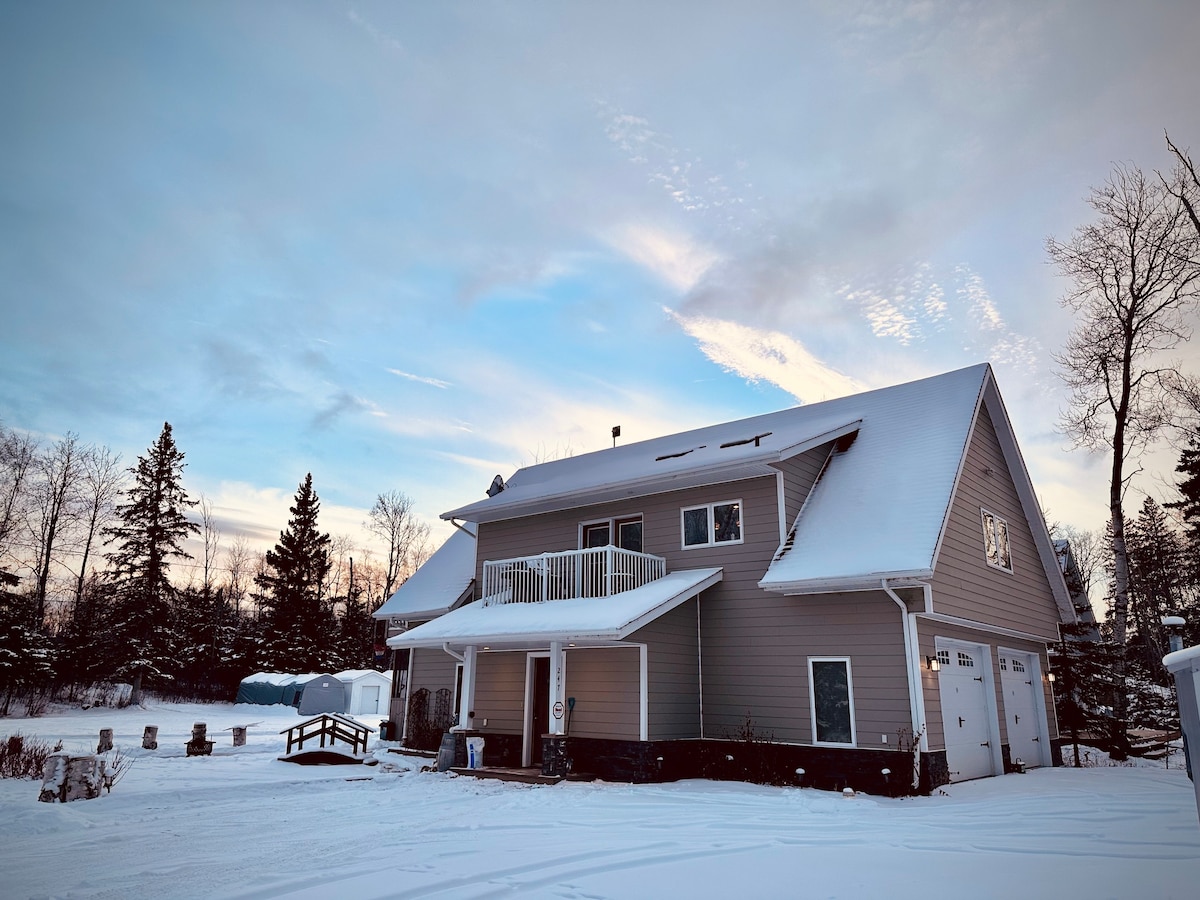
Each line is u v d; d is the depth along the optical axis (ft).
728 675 46.50
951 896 16.84
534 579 53.83
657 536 52.60
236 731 60.80
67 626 124.36
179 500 131.34
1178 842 22.49
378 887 18.58
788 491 47.16
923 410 51.49
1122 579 65.98
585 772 45.73
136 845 24.61
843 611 42.22
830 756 40.81
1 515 120.88
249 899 17.72
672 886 18.33
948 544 43.34
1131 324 68.74
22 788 36.37
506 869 20.40
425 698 63.72
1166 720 87.76
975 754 44.16
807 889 17.83
